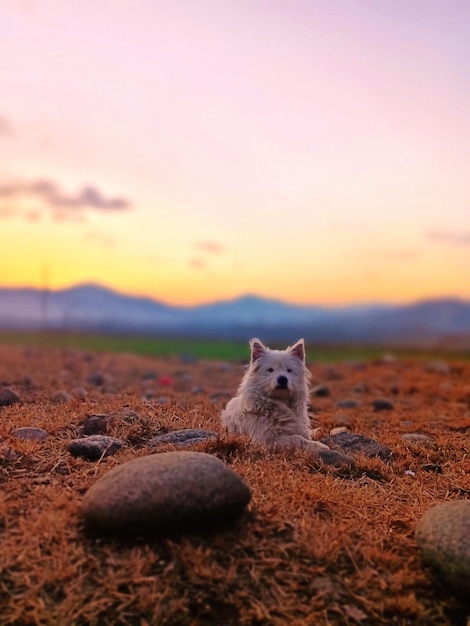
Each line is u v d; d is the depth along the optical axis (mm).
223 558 915
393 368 3998
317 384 3223
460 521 937
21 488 1067
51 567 880
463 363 4148
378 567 944
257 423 1496
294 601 864
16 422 1472
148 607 831
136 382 2936
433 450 1576
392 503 1168
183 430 1384
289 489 1125
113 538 925
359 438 1506
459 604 894
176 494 919
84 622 807
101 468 1156
